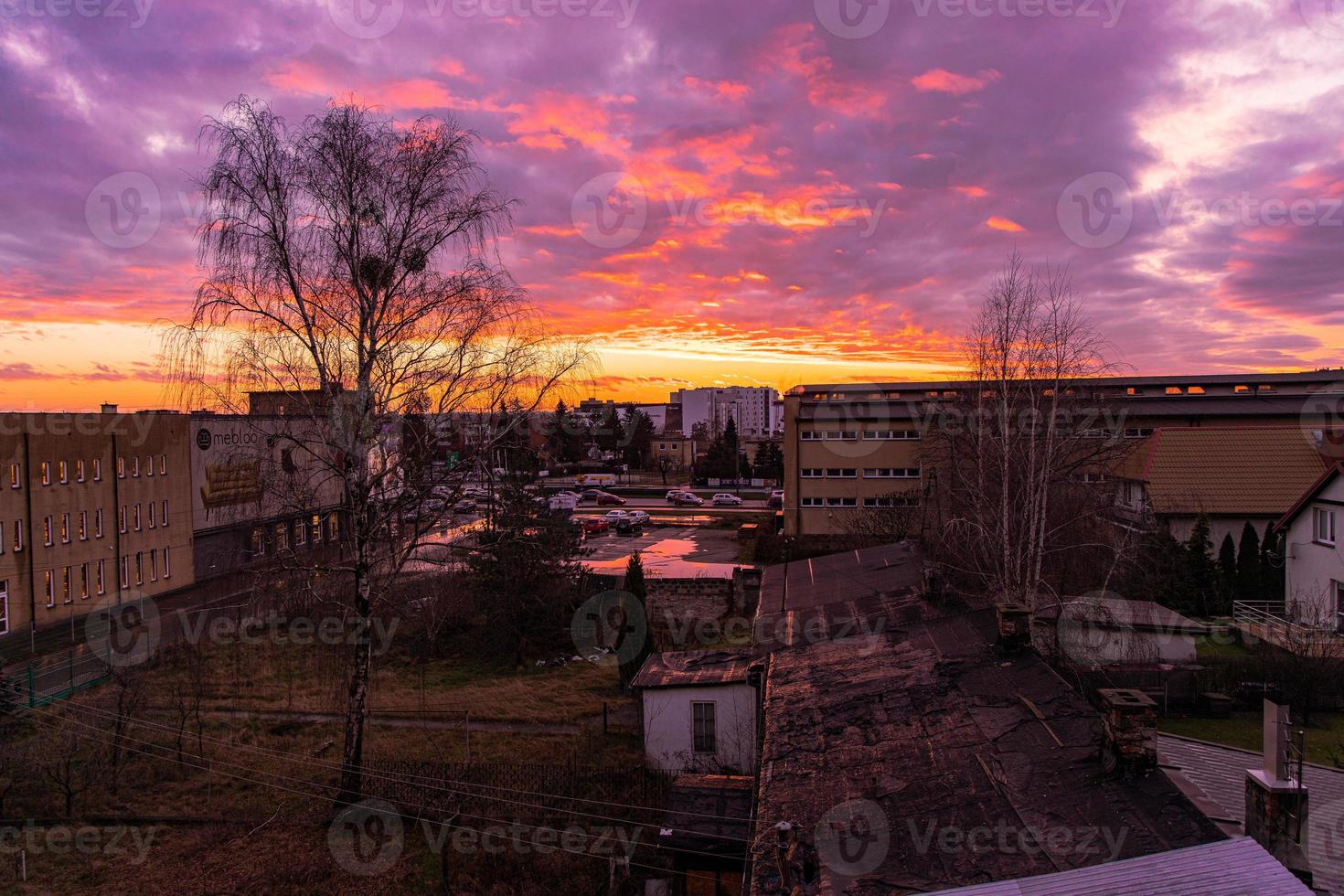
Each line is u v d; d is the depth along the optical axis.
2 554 28.20
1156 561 22.45
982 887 6.23
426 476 16.22
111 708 20.77
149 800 16.31
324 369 15.10
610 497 71.12
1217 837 6.23
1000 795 7.75
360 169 14.92
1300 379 51.88
